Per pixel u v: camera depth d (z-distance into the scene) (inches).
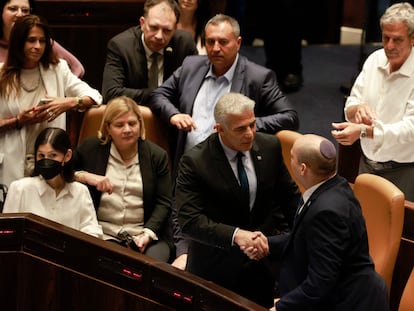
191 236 470.3
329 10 1096.8
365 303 416.5
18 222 480.7
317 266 410.9
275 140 485.1
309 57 1043.9
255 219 482.6
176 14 626.8
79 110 584.4
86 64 753.0
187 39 640.4
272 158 480.7
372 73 570.6
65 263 471.5
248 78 587.2
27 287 486.9
